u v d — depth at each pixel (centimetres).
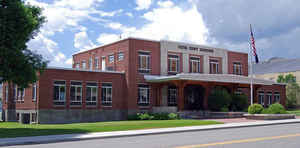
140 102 3916
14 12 2159
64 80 3528
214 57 4644
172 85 4159
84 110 3631
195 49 4456
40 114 3341
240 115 3741
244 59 5003
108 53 4303
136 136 1861
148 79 3938
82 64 4953
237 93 4781
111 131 2095
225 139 1579
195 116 3644
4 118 4244
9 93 4134
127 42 3925
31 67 2297
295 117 3719
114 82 3872
